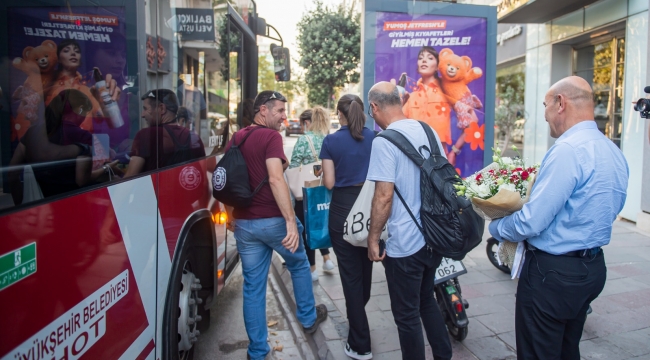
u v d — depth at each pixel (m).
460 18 5.71
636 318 3.93
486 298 4.39
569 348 2.49
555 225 2.23
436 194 2.60
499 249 2.55
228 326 4.38
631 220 7.07
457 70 5.79
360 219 3.01
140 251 2.33
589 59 8.70
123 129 2.17
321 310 4.11
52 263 1.64
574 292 2.21
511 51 11.78
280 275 5.50
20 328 1.47
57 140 1.73
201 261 3.62
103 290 1.96
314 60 13.96
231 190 3.24
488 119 5.87
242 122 5.04
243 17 5.01
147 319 2.43
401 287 2.77
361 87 5.74
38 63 1.70
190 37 3.16
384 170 2.66
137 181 2.30
